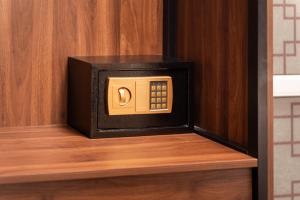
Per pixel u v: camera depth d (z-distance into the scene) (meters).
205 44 1.92
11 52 1.99
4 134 1.91
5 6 1.98
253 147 1.66
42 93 2.04
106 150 1.72
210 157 1.65
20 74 2.01
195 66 1.99
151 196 1.60
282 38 1.91
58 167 1.53
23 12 2.00
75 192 1.54
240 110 1.74
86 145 1.78
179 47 2.10
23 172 1.48
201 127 1.97
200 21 1.95
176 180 1.61
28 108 2.03
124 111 1.89
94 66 1.84
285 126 1.92
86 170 1.51
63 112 2.06
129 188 1.58
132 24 2.12
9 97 2.00
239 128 1.75
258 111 1.65
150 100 1.91
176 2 2.11
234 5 1.75
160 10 2.14
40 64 2.03
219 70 1.85
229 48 1.79
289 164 1.93
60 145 1.77
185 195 1.62
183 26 2.07
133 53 2.13
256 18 1.64
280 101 1.91
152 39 2.14
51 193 1.52
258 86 1.65
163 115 1.94
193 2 1.99
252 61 1.66
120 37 2.11
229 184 1.65
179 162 1.60
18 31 2.00
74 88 2.00
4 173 1.47
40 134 1.92
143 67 1.90
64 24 2.04
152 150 1.73
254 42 1.65
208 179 1.64
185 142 1.84
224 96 1.82
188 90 1.96
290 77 1.91
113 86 1.86
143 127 1.92
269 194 1.67
